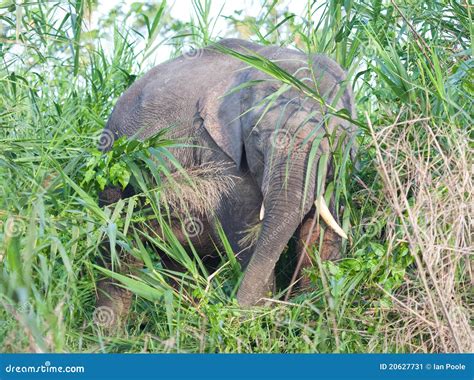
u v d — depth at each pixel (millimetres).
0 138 10336
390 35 10680
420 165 8266
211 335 8203
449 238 7957
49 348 7047
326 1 10836
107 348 8211
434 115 9156
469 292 8398
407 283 8273
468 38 10508
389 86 9344
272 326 8445
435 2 10711
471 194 8188
